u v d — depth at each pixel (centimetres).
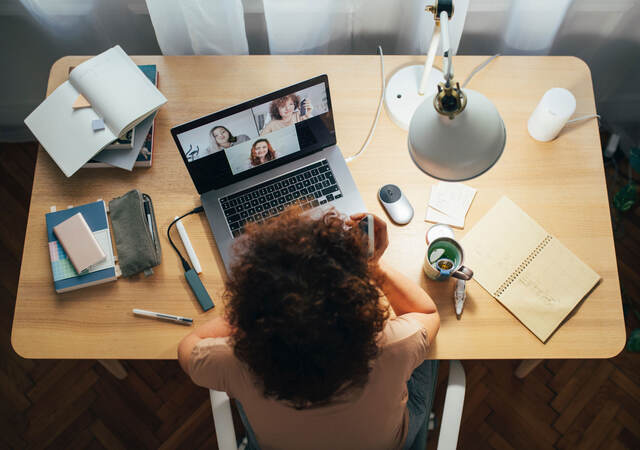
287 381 72
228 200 125
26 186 207
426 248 123
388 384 85
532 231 123
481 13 163
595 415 179
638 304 191
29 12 162
